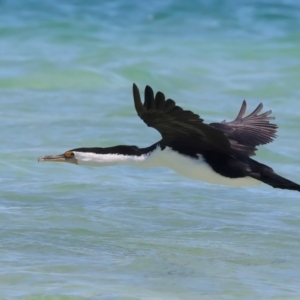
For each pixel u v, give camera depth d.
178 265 11.27
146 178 15.95
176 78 24.92
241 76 25.53
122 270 10.98
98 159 11.21
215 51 28.88
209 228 12.96
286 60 27.95
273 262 11.52
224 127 11.42
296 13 34.34
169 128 10.09
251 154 10.96
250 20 33.62
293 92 24.00
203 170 10.66
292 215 13.75
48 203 14.16
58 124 19.45
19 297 9.81
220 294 10.16
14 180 15.52
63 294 9.94
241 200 14.57
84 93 22.95
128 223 13.12
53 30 30.50
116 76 24.72
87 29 31.11
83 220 13.20
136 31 31.52
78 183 15.38
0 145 17.67
